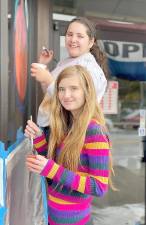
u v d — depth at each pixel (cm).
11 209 128
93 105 133
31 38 234
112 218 331
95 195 127
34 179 144
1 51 130
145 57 325
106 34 291
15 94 168
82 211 139
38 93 225
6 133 136
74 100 133
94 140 129
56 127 140
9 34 150
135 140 546
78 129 131
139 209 364
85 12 282
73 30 168
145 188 427
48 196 141
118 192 407
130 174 472
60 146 138
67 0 264
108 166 131
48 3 240
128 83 482
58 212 138
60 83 136
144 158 457
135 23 296
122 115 569
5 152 108
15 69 167
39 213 139
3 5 128
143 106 522
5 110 134
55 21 256
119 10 288
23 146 156
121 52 316
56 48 252
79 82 132
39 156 126
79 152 130
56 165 126
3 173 106
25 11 208
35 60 234
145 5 285
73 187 126
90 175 129
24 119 207
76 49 168
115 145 558
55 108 141
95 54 179
